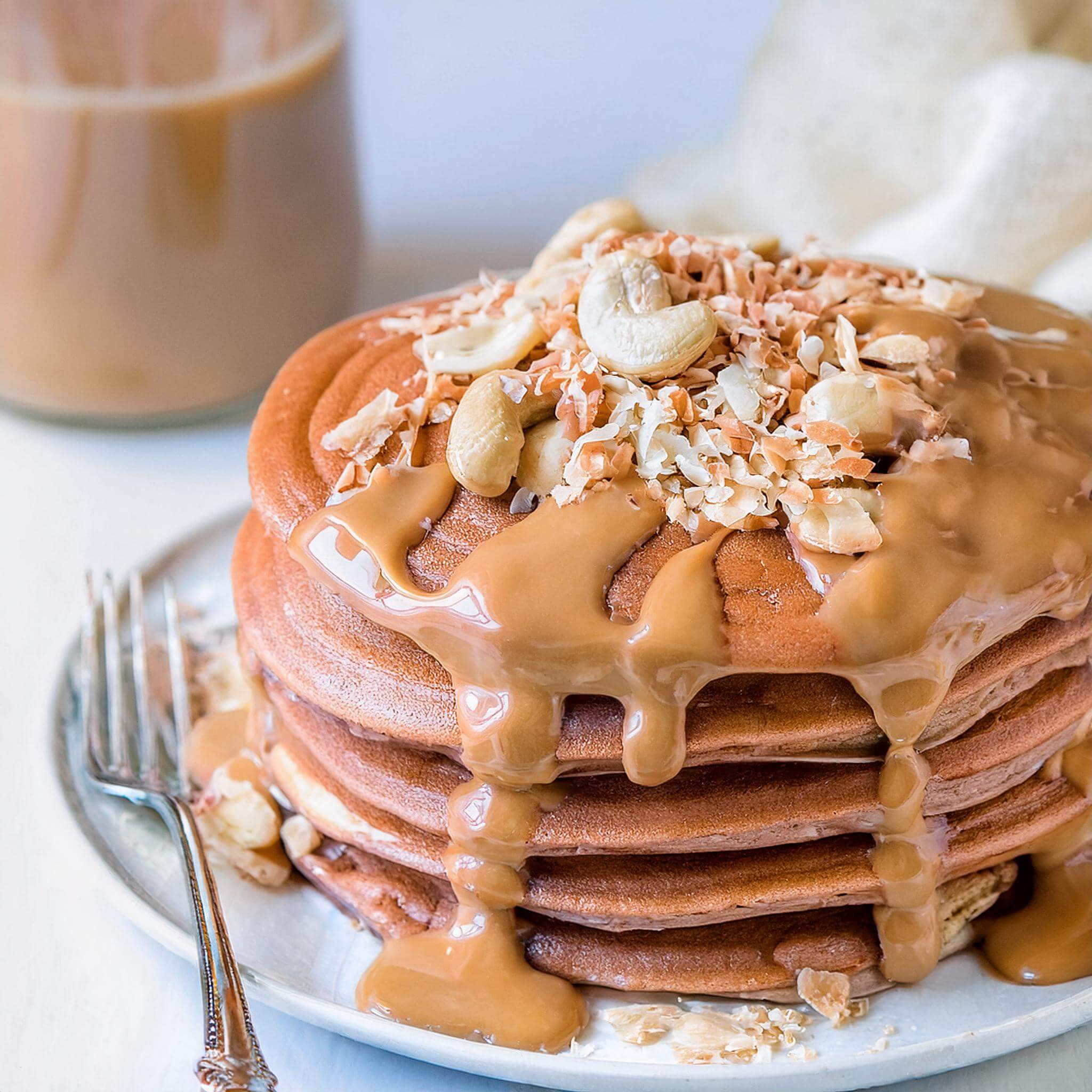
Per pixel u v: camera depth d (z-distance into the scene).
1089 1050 0.63
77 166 0.76
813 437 0.62
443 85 1.00
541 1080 0.61
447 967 0.63
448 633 0.61
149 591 0.72
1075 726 0.64
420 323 0.67
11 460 0.80
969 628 0.61
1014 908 0.65
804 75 0.87
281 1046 0.63
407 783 0.63
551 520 0.62
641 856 0.63
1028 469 0.62
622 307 0.63
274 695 0.65
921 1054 0.61
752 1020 0.62
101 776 0.67
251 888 0.65
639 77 1.00
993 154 0.81
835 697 0.62
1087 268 0.79
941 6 0.84
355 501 0.63
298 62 0.77
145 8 0.75
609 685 0.61
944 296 0.66
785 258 0.68
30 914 0.67
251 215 0.78
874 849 0.63
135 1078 0.63
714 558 0.61
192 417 0.81
